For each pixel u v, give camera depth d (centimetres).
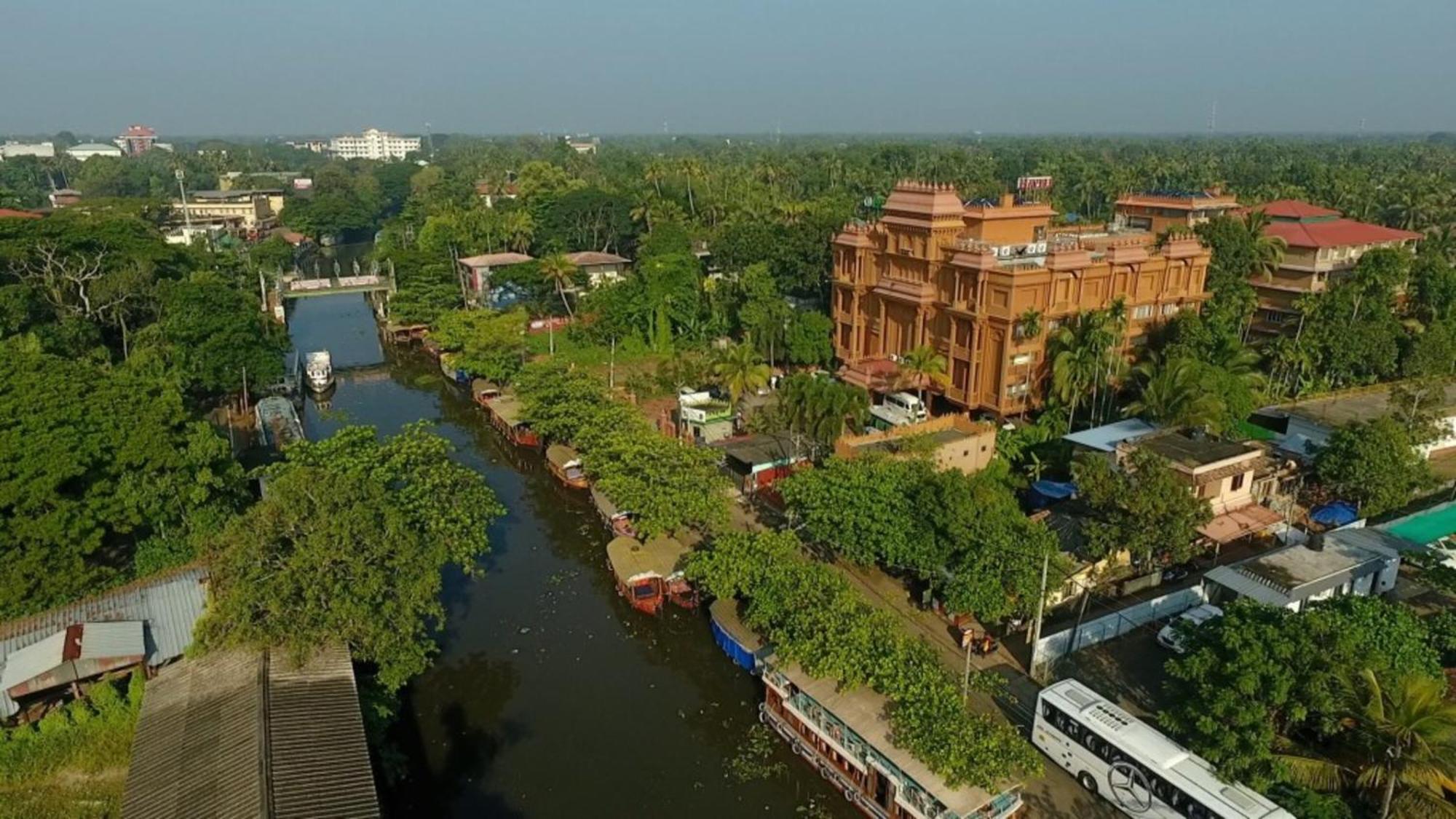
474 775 4028
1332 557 4941
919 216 7844
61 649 4062
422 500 4912
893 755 3516
